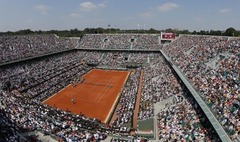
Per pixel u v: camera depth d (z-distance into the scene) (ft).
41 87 271.28
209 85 165.27
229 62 192.75
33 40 413.59
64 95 265.54
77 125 157.07
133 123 172.14
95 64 433.89
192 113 150.20
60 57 421.59
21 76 283.59
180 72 224.74
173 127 142.61
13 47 347.77
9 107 165.37
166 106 185.47
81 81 325.42
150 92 233.76
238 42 235.20
